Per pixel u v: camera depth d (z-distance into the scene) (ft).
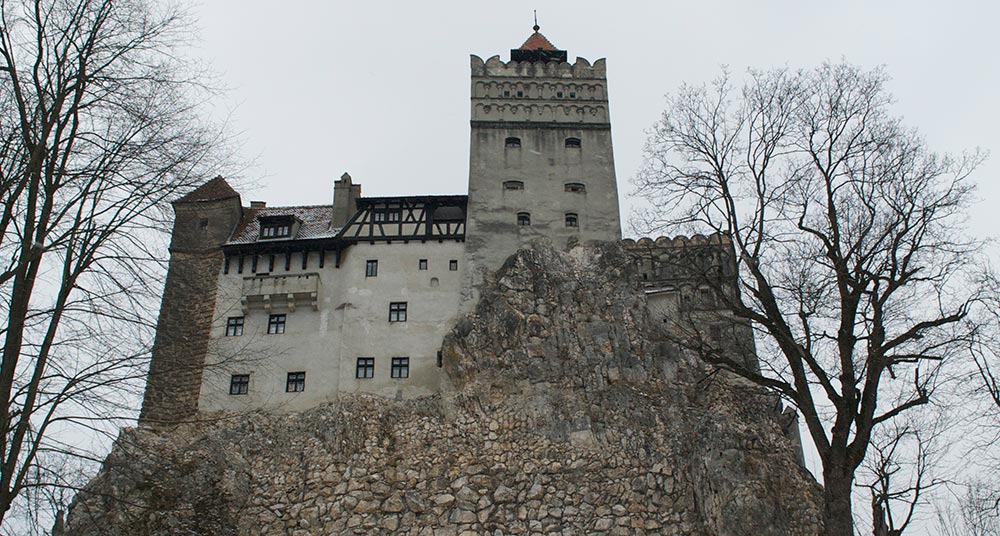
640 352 135.23
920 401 59.88
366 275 149.59
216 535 114.42
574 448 125.08
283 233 156.15
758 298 66.69
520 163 165.17
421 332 143.84
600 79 176.35
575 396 130.31
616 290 143.23
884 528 69.21
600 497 119.65
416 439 128.47
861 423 59.88
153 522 106.11
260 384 138.62
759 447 116.57
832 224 66.13
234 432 129.90
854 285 63.46
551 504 119.75
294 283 146.10
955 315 61.82
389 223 155.43
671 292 141.49
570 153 167.43
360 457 125.70
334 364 140.87
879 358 60.49
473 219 156.56
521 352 135.95
